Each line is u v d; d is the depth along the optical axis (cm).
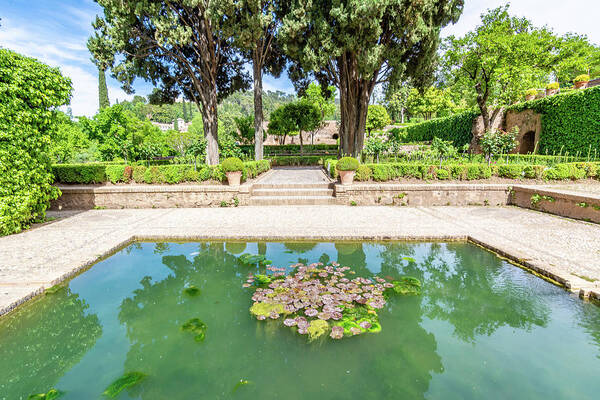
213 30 1124
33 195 586
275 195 868
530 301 302
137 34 1092
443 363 215
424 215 662
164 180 889
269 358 222
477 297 312
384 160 1195
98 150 1941
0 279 347
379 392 187
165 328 265
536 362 215
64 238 513
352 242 498
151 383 199
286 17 1052
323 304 295
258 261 412
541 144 1318
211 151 1285
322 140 3478
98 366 218
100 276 380
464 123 1877
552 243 446
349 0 929
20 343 251
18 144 555
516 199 755
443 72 1692
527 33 1402
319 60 1057
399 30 980
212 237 517
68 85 648
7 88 525
